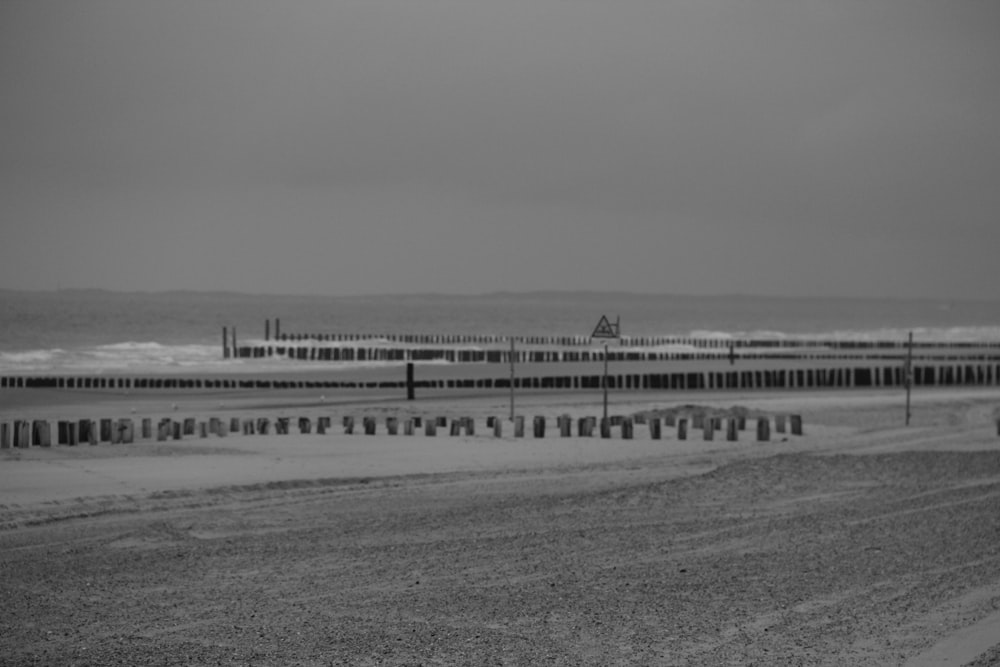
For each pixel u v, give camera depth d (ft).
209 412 165.07
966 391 230.07
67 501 81.56
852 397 205.26
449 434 133.49
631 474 103.19
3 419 151.74
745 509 84.12
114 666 44.50
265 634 49.52
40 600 55.52
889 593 57.72
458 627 50.85
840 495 90.53
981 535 73.77
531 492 92.32
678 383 242.58
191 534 73.00
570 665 45.03
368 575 61.87
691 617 52.75
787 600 56.18
